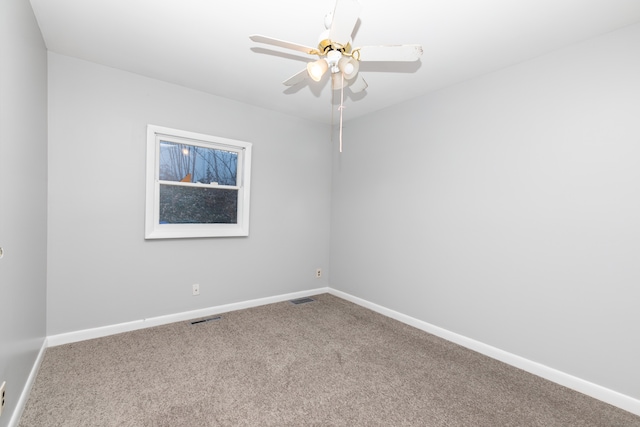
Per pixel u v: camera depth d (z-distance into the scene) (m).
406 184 3.16
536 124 2.21
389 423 1.65
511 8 1.72
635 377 1.80
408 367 2.24
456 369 2.24
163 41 2.18
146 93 2.76
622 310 1.85
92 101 2.51
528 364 2.23
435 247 2.88
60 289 2.42
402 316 3.17
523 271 2.28
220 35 2.09
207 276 3.19
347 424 1.63
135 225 2.75
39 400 1.74
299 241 3.91
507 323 2.36
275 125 3.62
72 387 1.87
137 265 2.78
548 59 2.16
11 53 1.47
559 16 1.77
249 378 2.04
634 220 1.80
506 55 2.22
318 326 2.98
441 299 2.82
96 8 1.82
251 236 3.49
